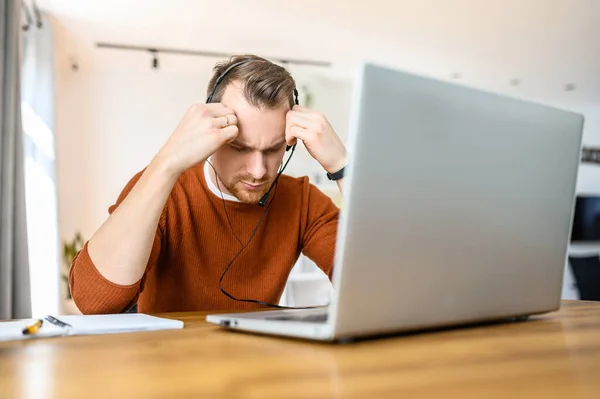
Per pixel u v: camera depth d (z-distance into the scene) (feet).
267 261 4.96
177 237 4.67
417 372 1.80
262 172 4.19
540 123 2.76
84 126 18.22
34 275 14.03
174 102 19.04
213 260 4.77
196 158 3.58
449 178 2.37
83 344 2.38
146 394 1.56
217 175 4.52
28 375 1.81
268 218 4.99
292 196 5.21
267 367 1.88
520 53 17.74
